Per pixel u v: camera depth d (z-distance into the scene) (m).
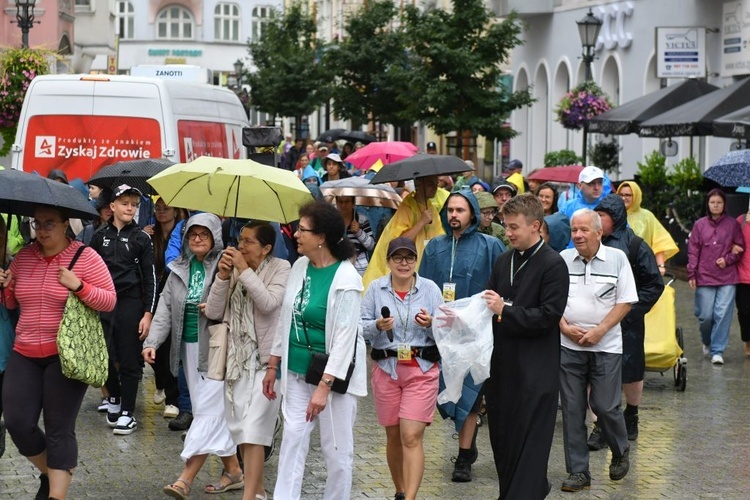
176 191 9.75
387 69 43.53
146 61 107.06
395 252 9.94
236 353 9.58
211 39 107.88
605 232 12.45
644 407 14.67
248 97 59.22
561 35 43.62
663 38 31.56
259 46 54.94
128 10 106.94
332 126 77.44
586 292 10.97
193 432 10.21
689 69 31.61
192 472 10.23
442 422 13.76
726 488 11.05
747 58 30.84
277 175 9.69
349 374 9.04
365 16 44.09
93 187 17.02
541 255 9.46
